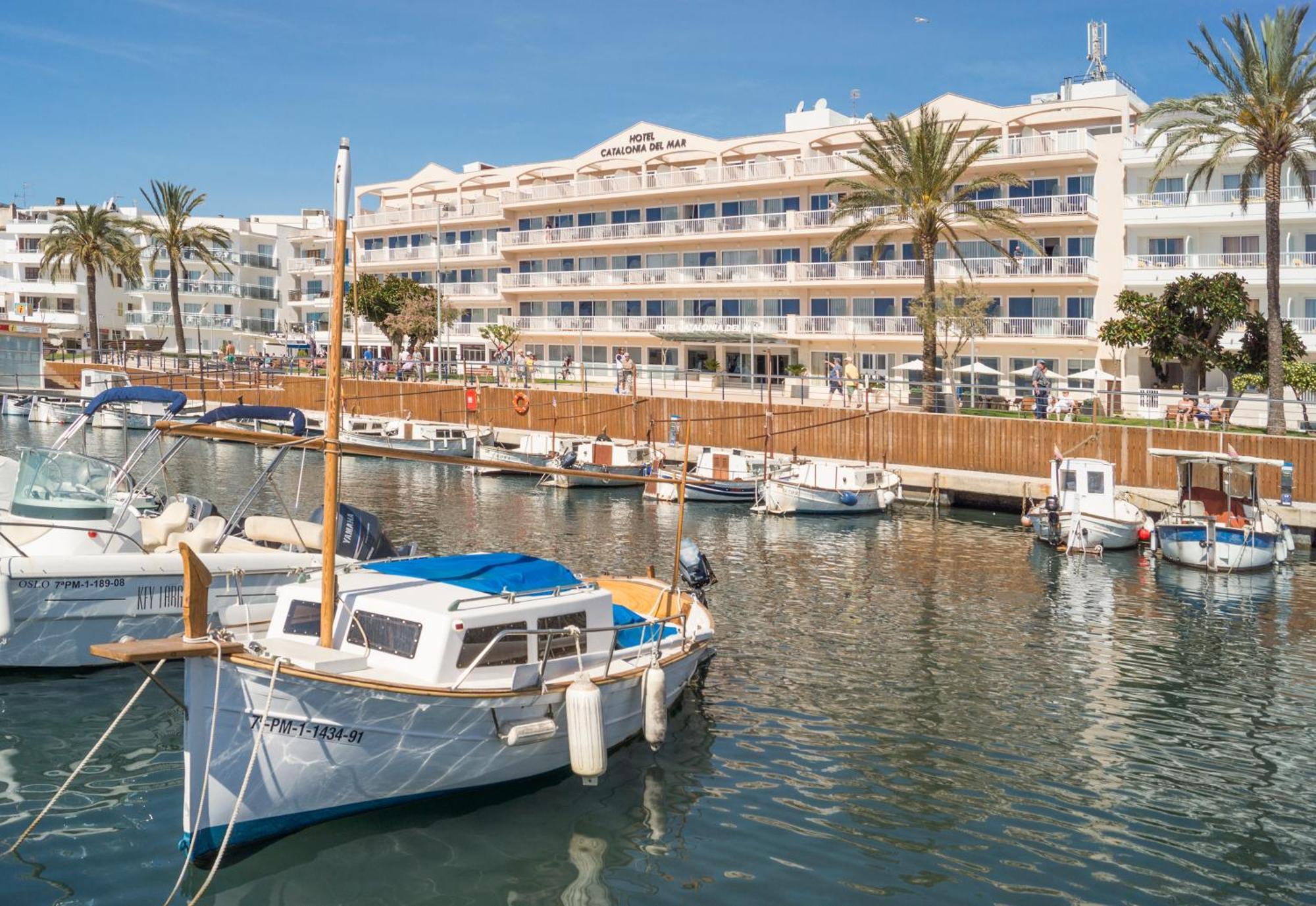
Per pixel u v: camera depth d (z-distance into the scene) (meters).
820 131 62.56
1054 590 25.02
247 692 10.12
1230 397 36.91
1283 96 36.12
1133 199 52.00
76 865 10.52
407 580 12.91
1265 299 49.09
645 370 63.28
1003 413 43.91
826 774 13.50
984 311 53.66
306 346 80.44
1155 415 44.00
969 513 37.78
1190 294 42.00
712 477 40.22
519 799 12.38
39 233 91.12
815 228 59.94
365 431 50.94
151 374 59.97
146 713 14.72
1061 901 10.53
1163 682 17.80
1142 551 30.45
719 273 63.19
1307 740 15.09
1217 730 15.48
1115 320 45.41
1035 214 53.03
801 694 16.69
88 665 16.12
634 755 13.88
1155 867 11.27
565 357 70.94
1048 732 15.26
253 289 100.88
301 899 10.06
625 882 10.64
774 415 45.72
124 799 12.04
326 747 10.66
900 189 47.00
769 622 21.28
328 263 86.06
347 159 11.49
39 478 17.06
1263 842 11.88
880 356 58.59
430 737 11.30
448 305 73.75
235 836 10.46
